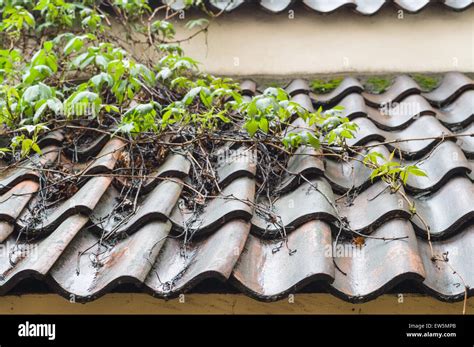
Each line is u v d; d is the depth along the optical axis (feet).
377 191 7.69
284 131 8.87
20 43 10.85
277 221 7.25
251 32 11.02
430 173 8.12
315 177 7.90
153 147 8.73
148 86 9.87
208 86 10.10
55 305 7.20
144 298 7.18
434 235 7.11
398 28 10.93
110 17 11.06
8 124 9.02
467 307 6.98
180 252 7.00
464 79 10.33
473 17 10.86
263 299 6.27
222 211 7.23
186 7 10.88
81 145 9.16
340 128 8.07
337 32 10.97
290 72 11.00
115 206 7.76
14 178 8.21
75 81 10.42
